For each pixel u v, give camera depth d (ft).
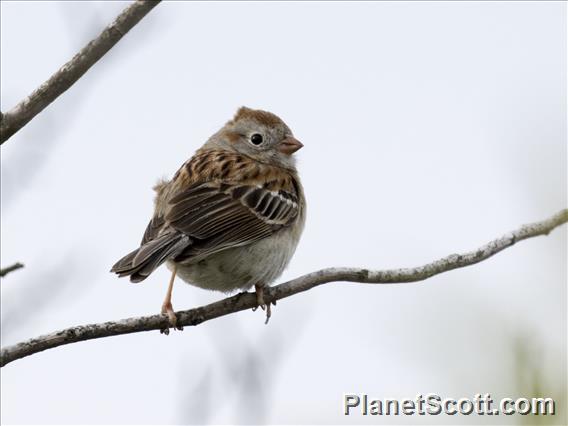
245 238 36.45
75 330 28.43
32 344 27.63
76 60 25.99
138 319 30.76
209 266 36.01
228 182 38.22
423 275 33.42
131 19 25.96
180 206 36.60
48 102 26.16
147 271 32.27
